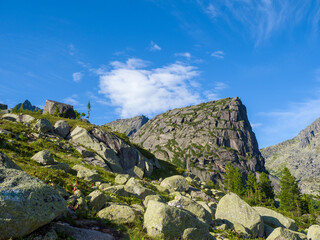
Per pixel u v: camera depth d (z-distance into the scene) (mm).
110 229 11102
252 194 116500
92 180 21516
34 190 8805
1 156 12820
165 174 58000
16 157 21406
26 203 8117
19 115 49969
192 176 62094
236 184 117500
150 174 52906
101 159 40812
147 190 21312
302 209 101875
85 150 39219
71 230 9484
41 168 19094
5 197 7773
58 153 33312
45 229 8836
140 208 15719
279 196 112062
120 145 50156
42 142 34312
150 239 11344
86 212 12516
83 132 46906
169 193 30906
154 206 13023
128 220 12453
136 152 52531
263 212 26719
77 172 23062
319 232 19438
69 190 15602
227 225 20344
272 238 17234
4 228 7258
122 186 19750
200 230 13320
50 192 9547
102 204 14102
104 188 19688
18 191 8273
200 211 19391
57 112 79125
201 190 42750
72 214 11523
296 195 105938
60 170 20234
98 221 11789
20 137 32156
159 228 11953
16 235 7508
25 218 7734
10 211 7520
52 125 48906
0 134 28859
